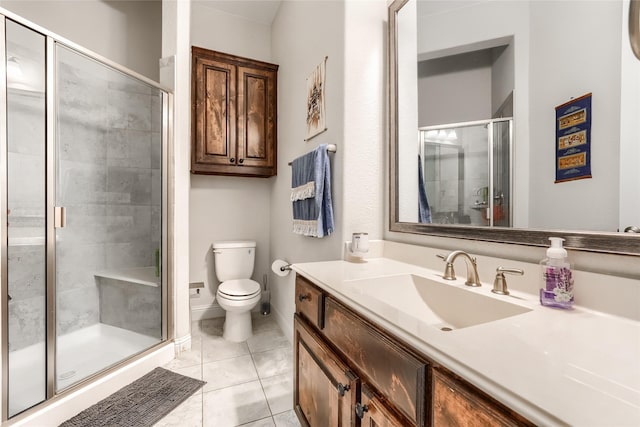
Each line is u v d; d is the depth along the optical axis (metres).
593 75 0.69
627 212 0.63
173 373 1.71
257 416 1.37
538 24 0.82
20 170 1.30
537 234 0.81
